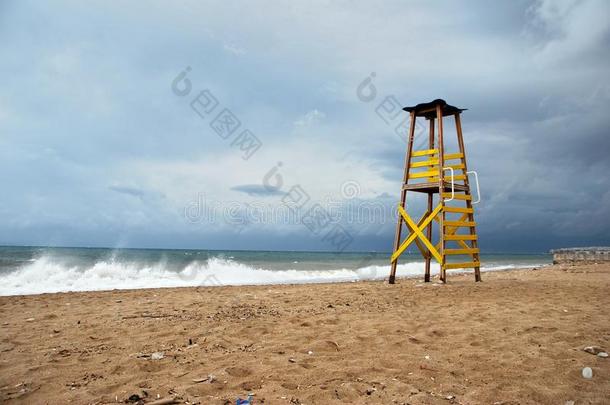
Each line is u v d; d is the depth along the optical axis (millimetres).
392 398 3229
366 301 8289
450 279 14281
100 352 4574
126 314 6926
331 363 4117
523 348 4602
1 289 12648
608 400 3180
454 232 12062
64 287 13328
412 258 46062
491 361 4156
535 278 14109
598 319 6141
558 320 6070
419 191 12547
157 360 4223
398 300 8367
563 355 4328
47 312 7191
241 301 8469
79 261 23078
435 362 4137
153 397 3244
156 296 9445
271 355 4418
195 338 5191
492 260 49719
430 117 13062
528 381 3604
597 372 3795
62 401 3150
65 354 4488
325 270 23031
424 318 6402
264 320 6332
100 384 3535
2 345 4891
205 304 8047
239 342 5004
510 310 6941
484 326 5738
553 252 31922
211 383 3553
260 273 19828
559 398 3234
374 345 4824
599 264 25719
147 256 33562
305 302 8227
